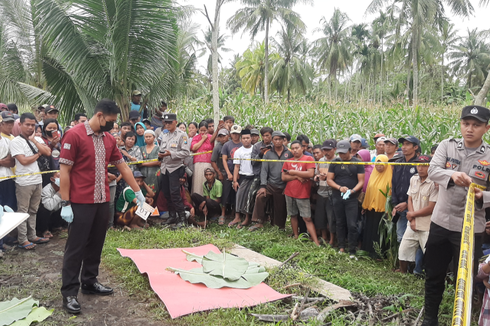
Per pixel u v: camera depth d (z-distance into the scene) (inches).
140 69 357.4
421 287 165.5
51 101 405.4
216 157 278.8
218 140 279.1
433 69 1815.9
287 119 385.4
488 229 124.0
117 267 177.8
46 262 188.4
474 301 146.2
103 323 129.3
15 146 201.6
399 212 191.9
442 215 122.3
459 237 119.0
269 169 254.5
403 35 1217.4
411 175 188.5
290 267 177.0
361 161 214.4
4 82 449.7
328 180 216.1
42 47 426.9
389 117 383.9
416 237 179.6
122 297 150.3
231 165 276.7
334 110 459.2
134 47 347.6
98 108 137.9
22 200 205.3
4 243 215.2
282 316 130.3
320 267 185.9
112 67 332.5
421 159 175.3
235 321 127.0
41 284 160.1
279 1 1171.3
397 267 197.9
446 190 121.2
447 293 157.8
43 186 235.9
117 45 330.0
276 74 1385.3
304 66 1466.5
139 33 340.8
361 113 408.5
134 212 249.3
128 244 213.5
